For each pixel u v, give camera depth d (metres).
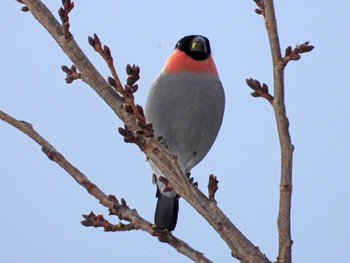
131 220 8.48
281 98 7.04
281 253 7.48
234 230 7.89
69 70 7.76
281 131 7.12
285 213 7.38
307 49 6.90
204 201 8.05
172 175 7.72
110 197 8.48
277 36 6.88
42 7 7.47
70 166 8.03
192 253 8.23
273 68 6.98
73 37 7.54
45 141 7.83
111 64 7.06
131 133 7.51
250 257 7.80
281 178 7.30
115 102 7.68
